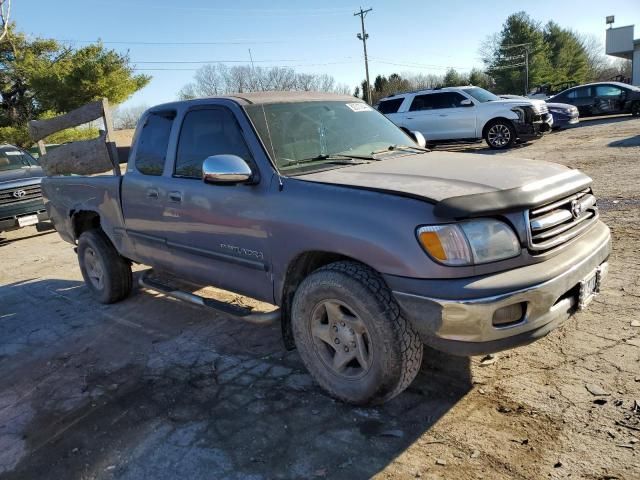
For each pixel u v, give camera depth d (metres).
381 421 2.96
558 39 78.44
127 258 5.16
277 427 3.00
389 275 2.69
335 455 2.71
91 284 5.65
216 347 4.16
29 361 4.30
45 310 5.55
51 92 24.84
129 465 2.80
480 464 2.54
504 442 2.67
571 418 2.79
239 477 2.62
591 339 3.57
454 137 15.16
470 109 14.81
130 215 4.65
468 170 3.16
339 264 2.98
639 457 2.46
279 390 3.40
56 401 3.58
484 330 2.51
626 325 3.69
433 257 2.55
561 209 2.92
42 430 3.24
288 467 2.66
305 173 3.34
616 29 42.03
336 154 3.72
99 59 25.19
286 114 3.78
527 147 14.46
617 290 4.28
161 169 4.28
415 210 2.64
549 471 2.44
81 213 5.54
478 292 2.48
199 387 3.55
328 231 2.92
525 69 69.44
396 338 2.75
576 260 2.80
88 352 4.34
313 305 3.11
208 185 3.74
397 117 15.87
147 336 4.54
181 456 2.83
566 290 2.72
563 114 17.75
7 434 3.24
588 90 20.80
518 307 2.58
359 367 3.08
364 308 2.80
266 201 3.30
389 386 2.87
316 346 3.20
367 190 2.89
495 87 75.12
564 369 3.26
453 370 3.40
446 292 2.52
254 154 3.46
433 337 2.62
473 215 2.53
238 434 2.97
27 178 10.25
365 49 50.38
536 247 2.67
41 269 7.46
